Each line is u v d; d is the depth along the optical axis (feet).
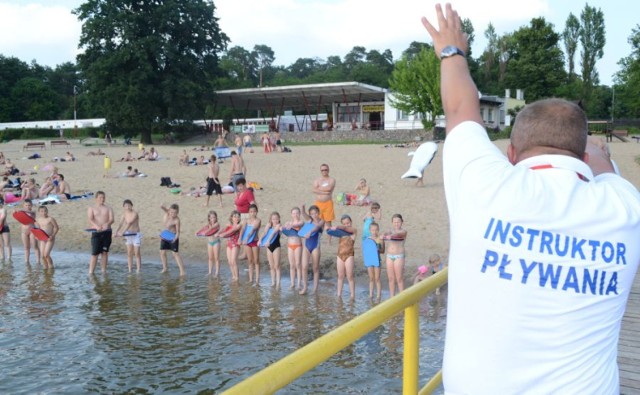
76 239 57.67
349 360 25.61
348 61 433.07
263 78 464.65
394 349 26.76
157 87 174.81
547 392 4.76
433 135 151.23
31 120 341.62
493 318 4.85
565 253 4.76
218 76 193.26
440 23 6.00
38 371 26.40
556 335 4.74
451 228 5.21
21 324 33.19
